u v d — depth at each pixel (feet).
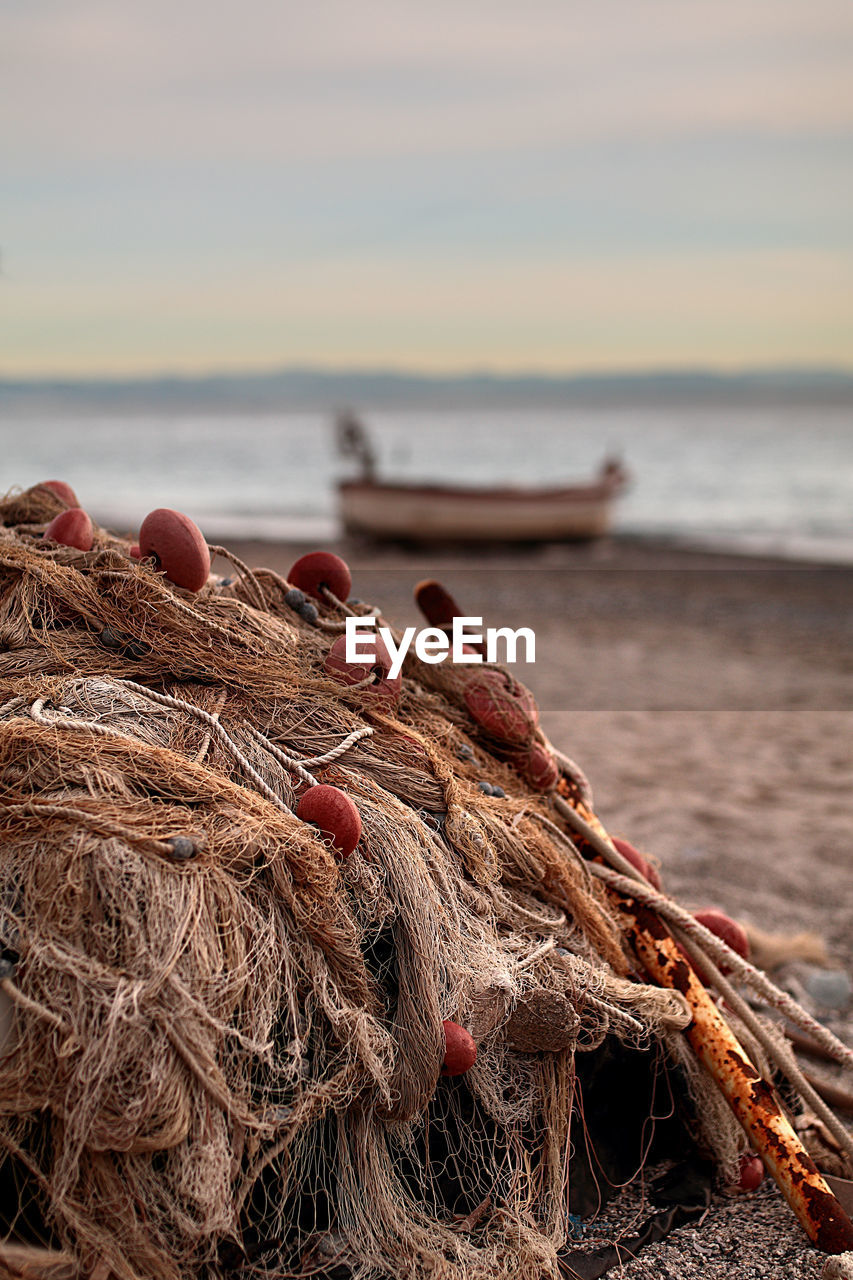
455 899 9.32
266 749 9.39
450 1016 8.63
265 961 7.86
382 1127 8.52
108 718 9.02
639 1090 10.12
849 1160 10.43
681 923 11.03
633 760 27.09
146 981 7.14
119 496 142.72
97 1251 7.14
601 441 300.40
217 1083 7.23
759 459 205.67
